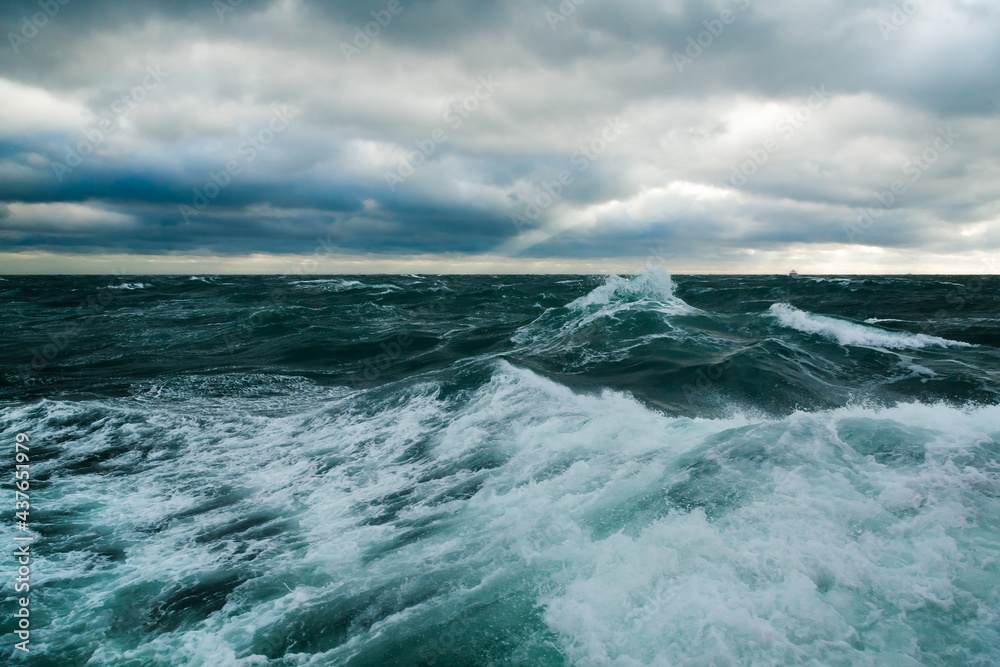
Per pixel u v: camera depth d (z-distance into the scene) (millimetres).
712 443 6062
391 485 6484
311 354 15609
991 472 4859
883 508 4418
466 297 33906
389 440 8047
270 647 3758
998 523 4125
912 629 3211
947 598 3426
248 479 6961
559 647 3416
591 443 6742
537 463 6398
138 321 22766
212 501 6348
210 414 9789
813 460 5312
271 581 4586
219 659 3684
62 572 4867
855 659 3016
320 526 5598
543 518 4969
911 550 3896
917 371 10492
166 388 11703
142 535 5562
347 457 7547
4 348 17000
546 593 3922
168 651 3807
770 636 3193
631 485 5316
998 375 9961
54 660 3752
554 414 8172
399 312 26203
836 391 9570
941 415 6570
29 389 11602
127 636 3980
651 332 14773
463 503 5715
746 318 15789
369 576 4508
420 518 5508
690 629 3332
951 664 2959
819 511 4438
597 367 11844
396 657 3521
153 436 8625
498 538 4789
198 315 24531
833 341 12961
